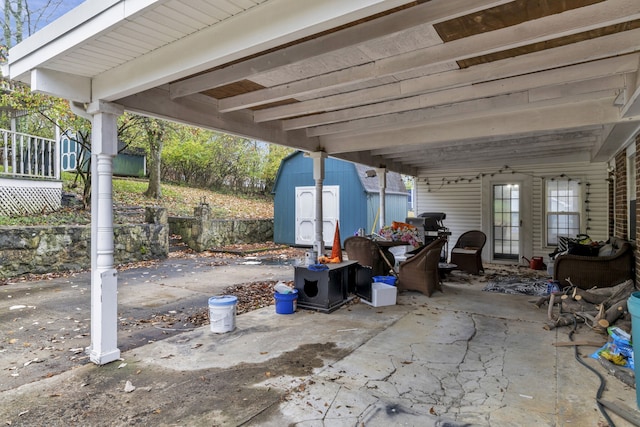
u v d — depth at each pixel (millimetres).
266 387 2611
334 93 4180
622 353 2885
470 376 2783
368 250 6098
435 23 2377
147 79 2799
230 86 3895
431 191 9773
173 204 13242
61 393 2557
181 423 2186
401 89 3748
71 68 3002
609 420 2172
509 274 7246
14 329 3928
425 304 4918
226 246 11242
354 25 2596
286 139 5582
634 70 3117
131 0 2195
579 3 2311
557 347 3367
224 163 17109
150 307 4832
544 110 4625
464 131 5203
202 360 3090
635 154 4910
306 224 11773
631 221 5309
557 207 8305
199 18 2303
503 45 2621
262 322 4129
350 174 11023
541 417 2232
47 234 6930
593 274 5031
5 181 8000
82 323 4141
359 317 4316
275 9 2156
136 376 2811
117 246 8195
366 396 2480
